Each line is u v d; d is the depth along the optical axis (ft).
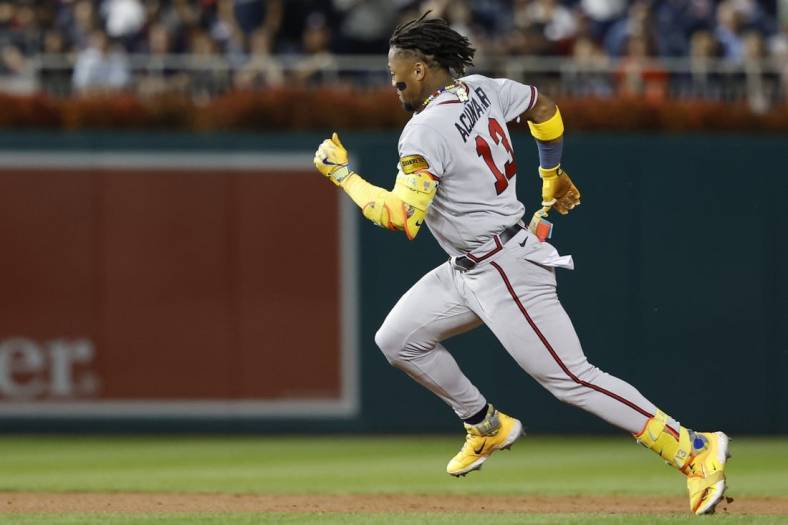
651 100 136.67
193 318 133.59
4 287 132.05
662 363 135.44
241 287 133.80
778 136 136.87
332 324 134.51
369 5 149.89
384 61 145.07
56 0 149.18
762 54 153.58
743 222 135.95
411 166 61.31
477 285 64.13
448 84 63.36
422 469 108.47
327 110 134.10
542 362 63.87
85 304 132.87
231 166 133.39
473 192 62.75
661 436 63.87
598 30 157.48
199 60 142.92
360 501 78.33
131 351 133.39
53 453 120.16
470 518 65.51
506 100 65.31
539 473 106.73
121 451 121.70
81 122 132.67
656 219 135.33
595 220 134.62
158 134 132.98
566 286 134.62
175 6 150.00
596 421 136.77
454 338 134.62
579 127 135.33
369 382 134.82
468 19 151.12
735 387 136.05
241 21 149.89
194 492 86.02
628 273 135.13
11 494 83.66
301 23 150.41
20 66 142.92
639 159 135.13
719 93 145.07
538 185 131.95
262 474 104.06
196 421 134.10
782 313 135.95
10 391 132.87
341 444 128.88
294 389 134.51
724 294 135.74
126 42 147.02
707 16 158.61
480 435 69.36
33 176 132.05
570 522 63.00
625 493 88.38
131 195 132.98
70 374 133.18
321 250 134.21
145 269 133.18
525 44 146.51
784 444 130.52
